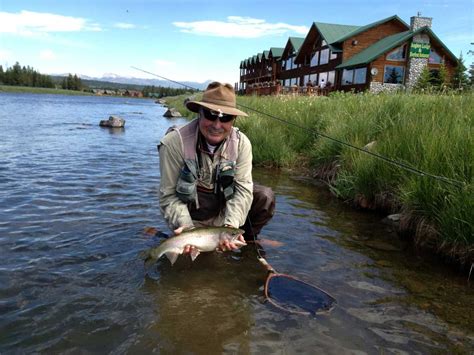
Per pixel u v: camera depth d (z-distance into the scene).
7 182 3.15
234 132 1.83
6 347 1.19
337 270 1.81
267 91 18.19
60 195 2.81
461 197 1.91
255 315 1.42
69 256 1.82
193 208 1.91
